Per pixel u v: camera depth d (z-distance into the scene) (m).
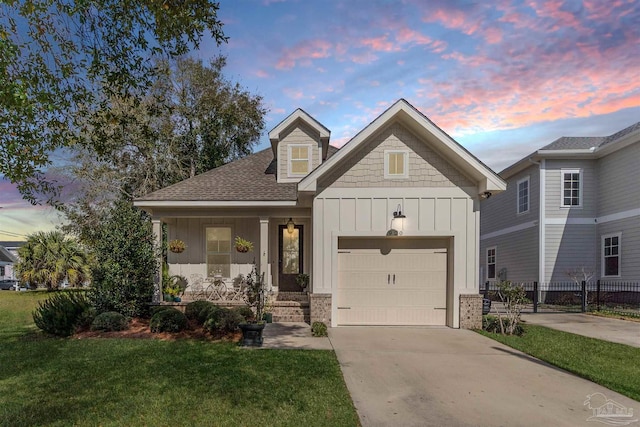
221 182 13.07
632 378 6.19
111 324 9.05
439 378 6.16
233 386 5.50
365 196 10.59
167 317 9.04
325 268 10.52
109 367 6.36
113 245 10.17
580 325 11.15
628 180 15.33
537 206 17.67
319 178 10.53
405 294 10.73
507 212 20.84
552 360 7.18
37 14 6.15
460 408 4.99
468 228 10.50
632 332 10.04
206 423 4.38
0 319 11.27
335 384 5.68
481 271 24.59
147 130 8.70
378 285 10.73
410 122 10.36
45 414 4.58
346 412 4.73
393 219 10.45
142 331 9.12
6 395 5.16
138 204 11.66
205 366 6.42
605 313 13.31
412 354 7.60
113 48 6.91
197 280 13.22
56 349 7.54
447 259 10.75
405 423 4.52
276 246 13.20
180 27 6.57
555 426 4.50
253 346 7.91
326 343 8.40
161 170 21.95
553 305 16.28
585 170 17.23
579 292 16.66
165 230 17.36
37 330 9.48
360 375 6.25
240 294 12.23
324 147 13.70
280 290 13.10
